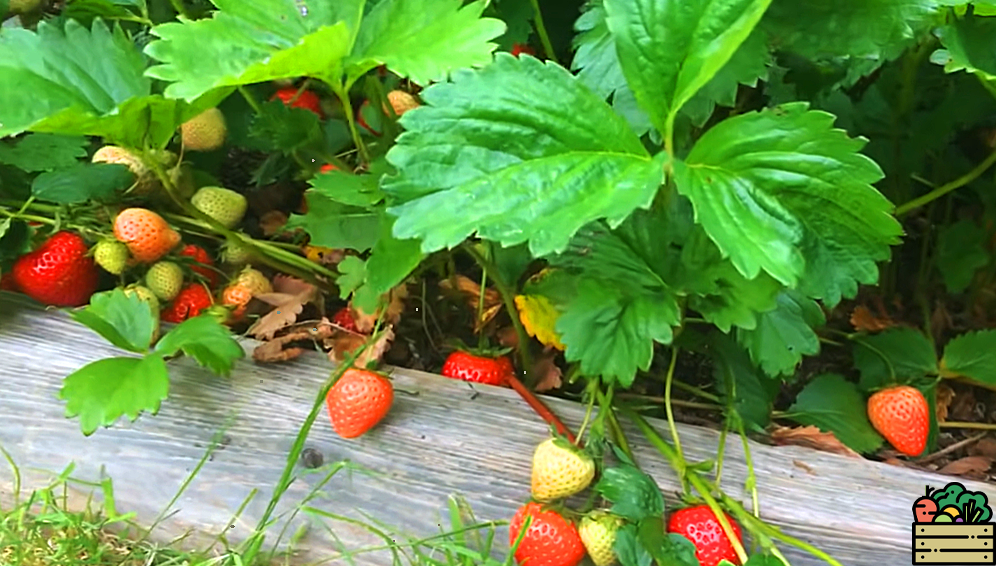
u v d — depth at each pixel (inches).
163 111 19.8
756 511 20.5
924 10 18.5
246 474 21.5
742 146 17.9
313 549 21.1
